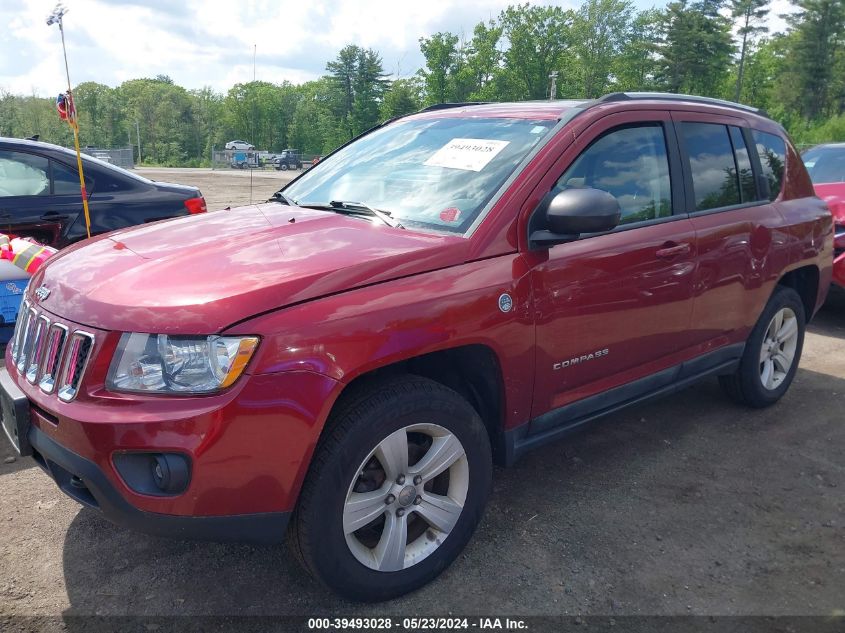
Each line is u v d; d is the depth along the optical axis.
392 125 4.00
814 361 5.69
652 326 3.41
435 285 2.54
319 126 100.31
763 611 2.62
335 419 2.40
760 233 4.02
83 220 5.85
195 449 2.12
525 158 3.01
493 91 77.94
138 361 2.19
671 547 3.03
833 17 73.88
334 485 2.35
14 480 3.50
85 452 2.19
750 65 81.56
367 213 3.09
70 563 2.84
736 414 4.52
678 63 74.62
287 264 2.46
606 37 74.75
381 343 2.37
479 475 2.79
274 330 2.21
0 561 2.83
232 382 2.16
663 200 3.51
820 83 75.00
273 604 2.62
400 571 2.60
